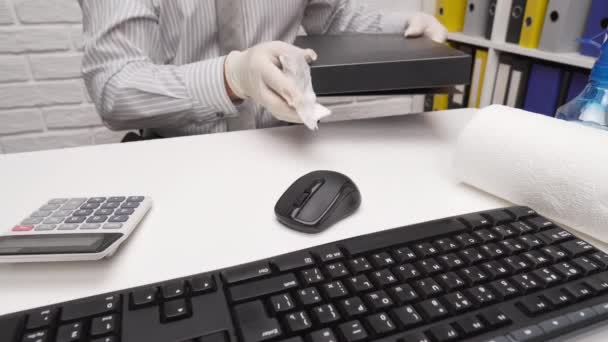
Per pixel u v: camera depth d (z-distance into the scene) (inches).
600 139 12.1
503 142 13.7
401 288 9.4
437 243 10.9
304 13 41.7
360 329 8.4
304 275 9.7
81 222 12.2
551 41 43.0
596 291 9.4
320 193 13.4
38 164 17.5
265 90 19.0
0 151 52.2
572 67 42.8
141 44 27.4
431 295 9.3
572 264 10.2
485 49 53.1
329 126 22.2
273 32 34.4
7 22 46.6
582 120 15.9
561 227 11.9
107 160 17.9
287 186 15.6
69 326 8.3
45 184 15.8
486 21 53.0
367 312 8.8
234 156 18.3
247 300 9.1
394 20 35.2
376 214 13.7
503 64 50.3
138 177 16.4
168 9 29.5
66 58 50.3
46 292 10.3
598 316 8.9
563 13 41.3
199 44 31.1
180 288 9.3
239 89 22.1
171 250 11.9
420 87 19.2
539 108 46.7
